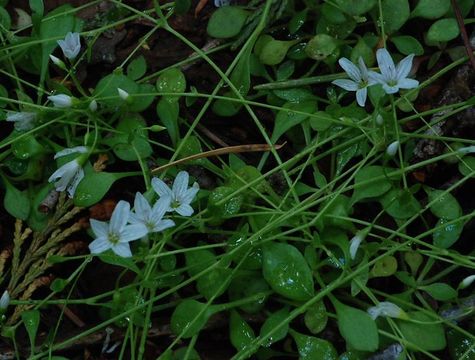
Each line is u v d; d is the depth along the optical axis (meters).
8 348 0.34
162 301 0.35
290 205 0.35
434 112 0.35
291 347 0.34
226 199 0.34
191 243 0.36
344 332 0.32
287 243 0.35
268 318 0.33
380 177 0.34
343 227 0.34
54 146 0.36
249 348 0.32
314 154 0.36
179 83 0.36
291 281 0.33
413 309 0.34
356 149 0.35
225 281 0.33
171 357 0.33
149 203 0.33
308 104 0.36
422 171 0.36
